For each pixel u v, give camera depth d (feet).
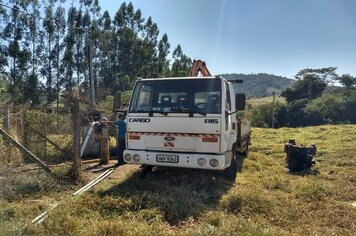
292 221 19.06
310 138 71.20
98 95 87.04
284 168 36.78
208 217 18.34
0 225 15.19
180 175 26.27
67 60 149.38
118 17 174.81
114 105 26.86
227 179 27.86
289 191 25.81
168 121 24.09
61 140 32.96
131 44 175.83
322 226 18.49
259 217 19.19
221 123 23.17
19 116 31.68
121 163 32.96
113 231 15.53
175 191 22.39
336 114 168.35
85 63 154.30
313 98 205.46
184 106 24.27
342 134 74.79
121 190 22.59
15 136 29.68
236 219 17.65
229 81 27.73
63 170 25.94
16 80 134.21
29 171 25.34
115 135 43.32
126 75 163.63
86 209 18.93
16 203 19.72
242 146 38.22
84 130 36.81
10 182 22.61
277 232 16.08
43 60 146.10
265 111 177.58
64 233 15.70
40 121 32.63
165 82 24.94
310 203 22.54
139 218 17.99
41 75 145.38
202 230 15.92
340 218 19.57
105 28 169.17
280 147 53.36
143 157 24.48
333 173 33.99
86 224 16.57
